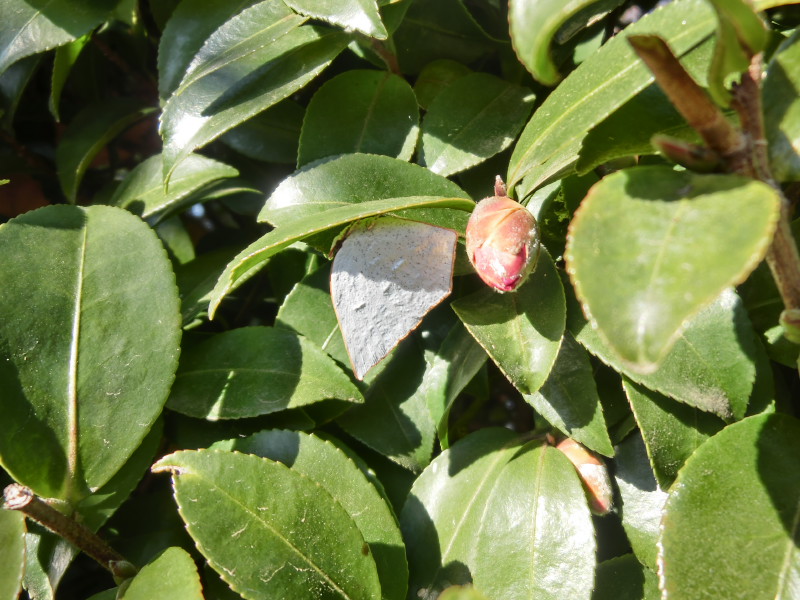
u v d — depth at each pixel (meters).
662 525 0.18
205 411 0.22
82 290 0.22
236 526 0.18
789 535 0.17
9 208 0.34
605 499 0.21
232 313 0.29
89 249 0.23
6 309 0.22
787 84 0.15
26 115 0.34
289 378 0.22
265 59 0.23
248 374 0.23
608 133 0.17
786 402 0.21
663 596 0.17
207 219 0.34
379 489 0.22
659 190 0.13
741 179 0.12
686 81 0.12
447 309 0.24
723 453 0.18
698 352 0.19
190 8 0.26
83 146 0.29
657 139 0.13
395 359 0.24
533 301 0.20
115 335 0.22
